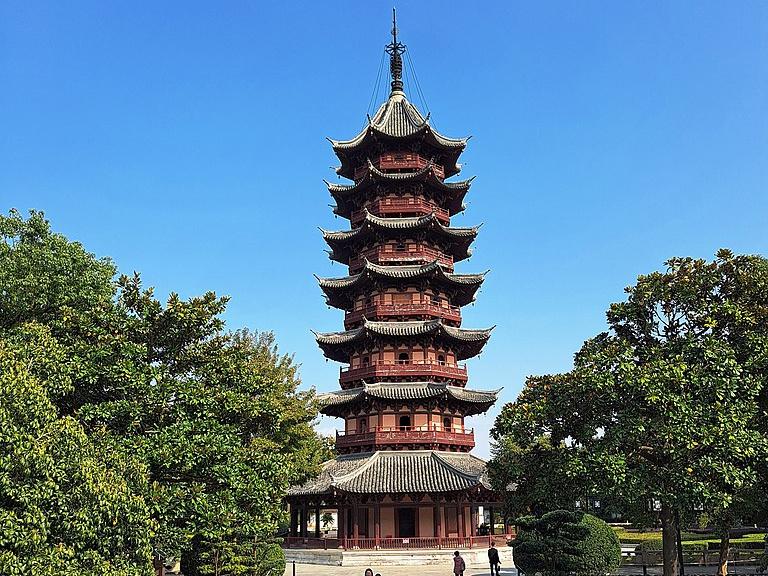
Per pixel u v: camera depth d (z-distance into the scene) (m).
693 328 31.81
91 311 32.31
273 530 36.31
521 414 34.25
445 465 60.66
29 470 21.48
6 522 20.19
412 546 58.69
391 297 67.75
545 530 40.66
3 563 19.81
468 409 67.88
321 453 71.88
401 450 63.34
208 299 33.56
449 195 72.69
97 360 29.81
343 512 63.69
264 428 36.09
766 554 41.00
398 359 65.94
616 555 40.53
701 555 53.22
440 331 64.88
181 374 32.97
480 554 58.38
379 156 71.81
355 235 69.38
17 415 22.55
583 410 32.31
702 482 27.88
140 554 24.11
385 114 75.19
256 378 34.19
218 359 33.09
